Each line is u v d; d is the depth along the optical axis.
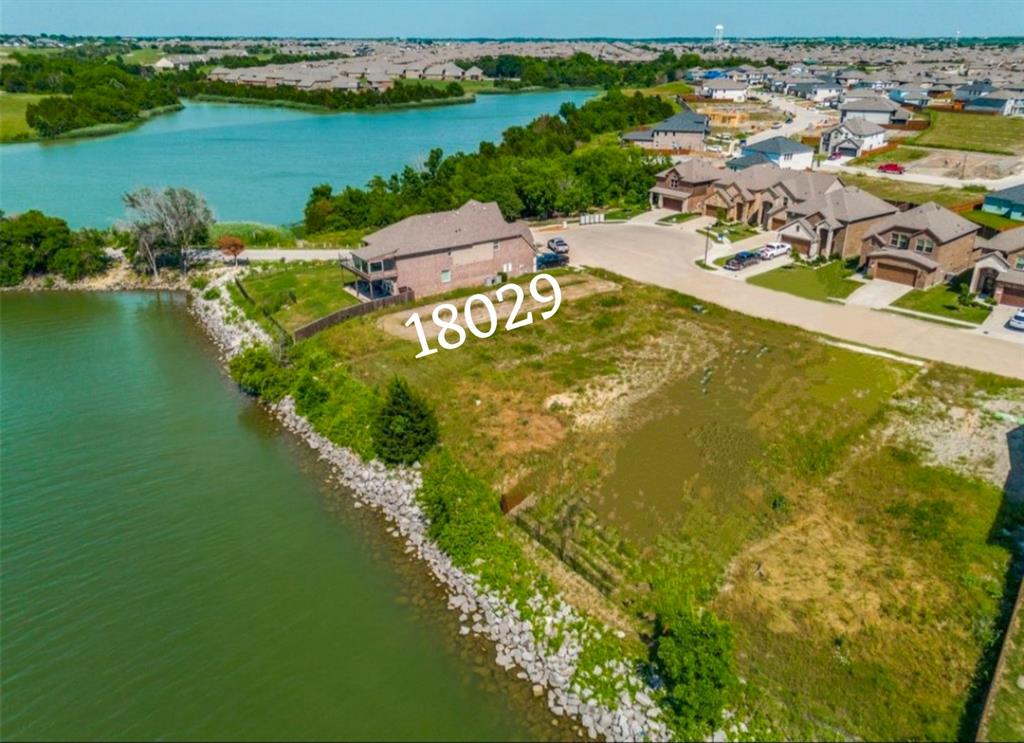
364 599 28.59
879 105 137.75
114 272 68.25
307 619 27.61
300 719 23.55
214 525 33.12
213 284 64.06
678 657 22.31
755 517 31.73
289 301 57.31
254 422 42.53
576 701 23.69
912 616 26.03
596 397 42.03
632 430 38.59
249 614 27.89
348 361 46.94
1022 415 39.09
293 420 42.41
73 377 47.91
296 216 93.38
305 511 34.22
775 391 42.31
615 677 24.19
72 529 32.72
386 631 26.98
